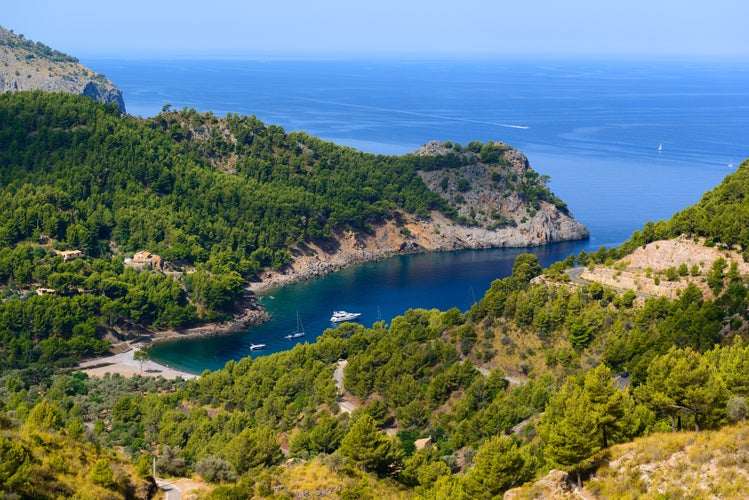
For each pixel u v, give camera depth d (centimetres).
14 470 9381
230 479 12056
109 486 10462
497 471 10844
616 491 9575
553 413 12138
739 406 10181
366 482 11819
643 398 11250
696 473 9150
